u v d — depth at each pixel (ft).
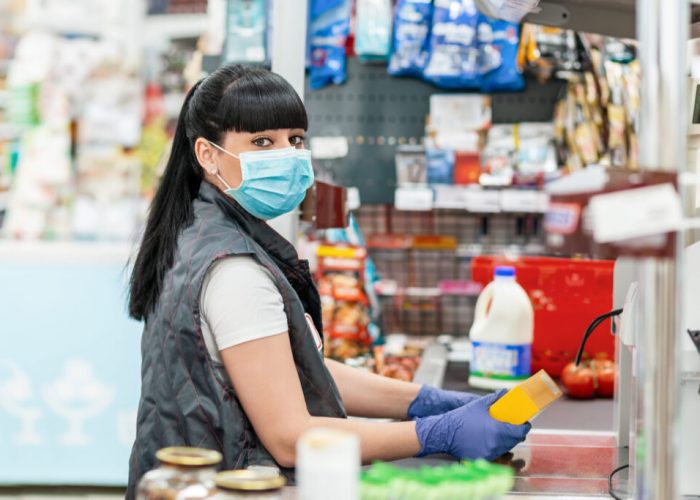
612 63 13.64
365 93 14.82
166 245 6.57
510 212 15.12
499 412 6.31
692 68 7.96
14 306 15.62
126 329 15.69
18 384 15.64
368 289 12.23
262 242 6.84
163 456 4.14
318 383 6.46
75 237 17.72
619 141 13.51
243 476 4.03
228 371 6.15
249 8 13.67
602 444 7.39
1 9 18.72
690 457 5.54
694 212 6.24
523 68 14.08
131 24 18.85
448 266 15.10
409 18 14.24
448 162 14.28
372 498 3.92
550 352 10.34
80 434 15.67
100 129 18.26
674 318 3.94
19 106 17.79
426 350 12.45
